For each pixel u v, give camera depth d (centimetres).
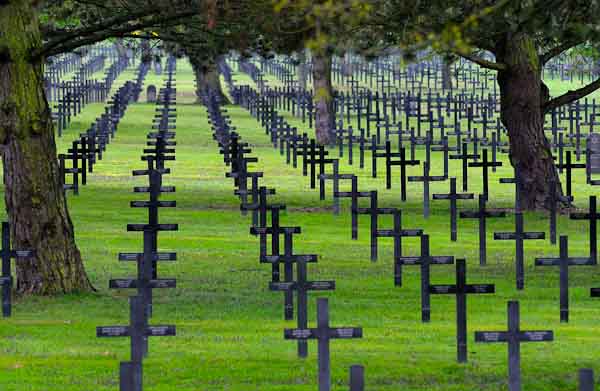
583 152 10425
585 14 3206
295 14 4069
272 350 3550
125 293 4562
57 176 4469
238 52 5566
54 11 5462
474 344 3672
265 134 13075
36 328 3888
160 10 4472
